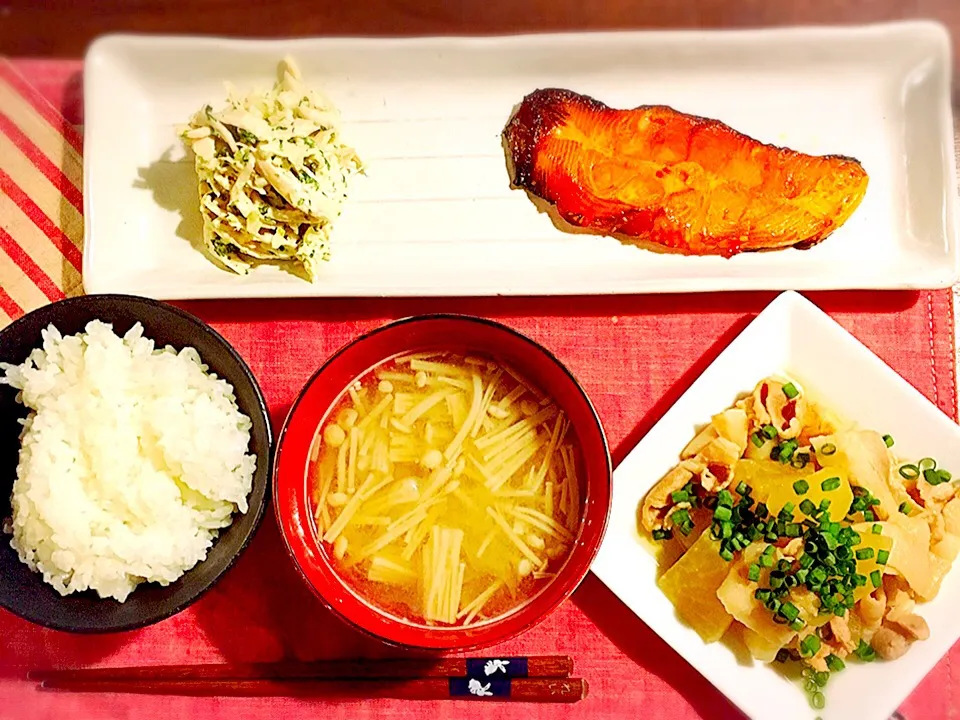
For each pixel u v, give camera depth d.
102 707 0.33
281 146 0.33
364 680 0.33
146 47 0.35
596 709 0.33
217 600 0.33
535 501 0.31
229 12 0.37
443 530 0.30
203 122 0.34
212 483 0.29
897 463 0.32
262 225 0.33
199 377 0.31
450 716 0.33
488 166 0.36
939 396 0.34
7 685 0.33
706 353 0.35
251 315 0.35
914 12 0.37
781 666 0.32
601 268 0.35
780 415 0.32
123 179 0.36
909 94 0.36
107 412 0.29
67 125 0.36
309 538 0.30
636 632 0.33
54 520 0.29
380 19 0.37
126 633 0.33
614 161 0.35
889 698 0.31
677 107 0.36
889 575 0.31
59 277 0.35
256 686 0.32
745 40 0.35
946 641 0.31
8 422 0.31
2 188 0.36
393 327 0.29
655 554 0.33
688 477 0.32
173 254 0.35
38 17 0.36
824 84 0.36
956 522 0.32
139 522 0.30
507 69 0.36
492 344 0.30
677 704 0.33
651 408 0.34
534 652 0.33
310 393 0.29
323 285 0.34
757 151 0.35
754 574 0.30
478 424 0.31
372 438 0.31
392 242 0.35
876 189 0.36
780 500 0.31
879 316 0.35
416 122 0.36
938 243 0.35
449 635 0.29
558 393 0.30
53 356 0.30
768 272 0.35
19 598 0.29
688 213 0.35
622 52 0.36
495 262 0.35
